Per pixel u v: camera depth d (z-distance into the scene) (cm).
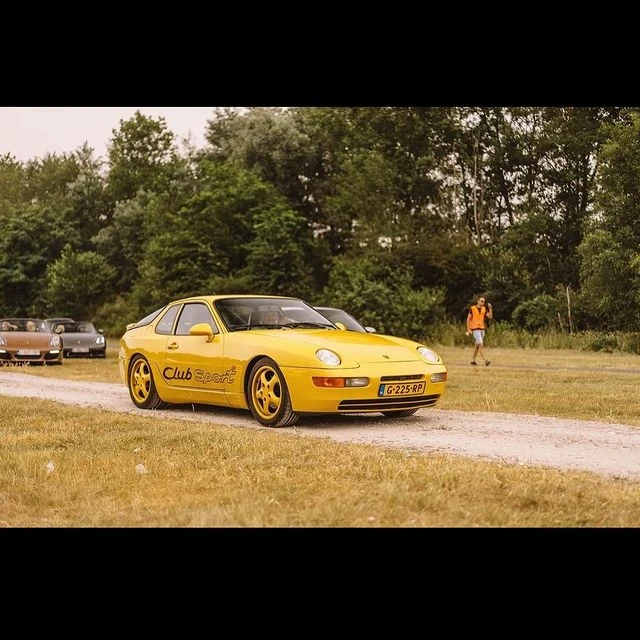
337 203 4556
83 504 520
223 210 4328
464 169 4728
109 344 4125
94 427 856
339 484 541
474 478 543
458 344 3466
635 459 670
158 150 7462
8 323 2241
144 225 5775
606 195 3322
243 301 1032
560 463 648
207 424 873
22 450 729
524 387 1380
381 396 877
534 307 3675
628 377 1612
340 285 3784
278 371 891
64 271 5597
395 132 4772
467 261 4106
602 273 3241
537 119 4466
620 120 4062
